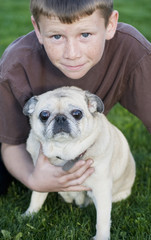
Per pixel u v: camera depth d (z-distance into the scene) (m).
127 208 3.13
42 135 2.70
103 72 2.94
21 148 3.17
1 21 9.39
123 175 3.17
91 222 2.99
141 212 3.02
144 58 2.84
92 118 2.70
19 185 3.61
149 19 9.61
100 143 2.69
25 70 2.91
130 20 9.37
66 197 3.15
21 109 3.06
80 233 2.75
